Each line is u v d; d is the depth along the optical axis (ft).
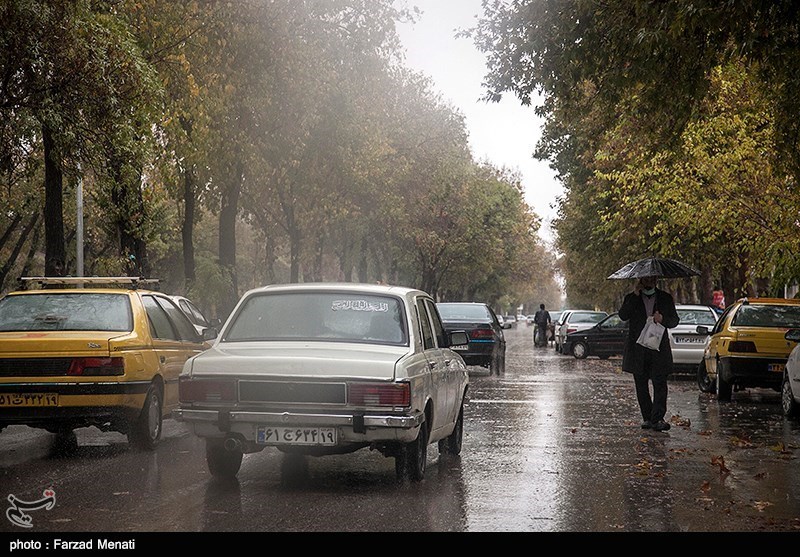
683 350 88.58
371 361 29.22
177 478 31.73
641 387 48.32
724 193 92.53
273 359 29.27
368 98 124.67
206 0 81.51
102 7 60.80
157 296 44.88
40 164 55.16
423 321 34.06
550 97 54.19
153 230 83.20
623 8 43.52
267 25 85.25
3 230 185.98
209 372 29.53
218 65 83.87
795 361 52.54
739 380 63.36
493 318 95.55
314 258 189.06
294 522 24.94
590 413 55.11
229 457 31.30
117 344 37.70
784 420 53.36
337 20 94.99
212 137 88.22
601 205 135.33
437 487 30.50
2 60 48.80
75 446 40.50
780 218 83.15
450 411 36.22
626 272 48.55
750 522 25.80
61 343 37.14
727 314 69.46
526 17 46.39
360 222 172.14
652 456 38.19
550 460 36.91
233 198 104.01
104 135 53.78
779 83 46.98
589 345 127.95
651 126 52.24
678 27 37.52
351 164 115.14
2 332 38.78
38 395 36.86
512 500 28.45
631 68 44.09
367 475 32.78
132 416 38.22
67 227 164.25
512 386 76.28
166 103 74.28
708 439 43.98
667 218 101.96
